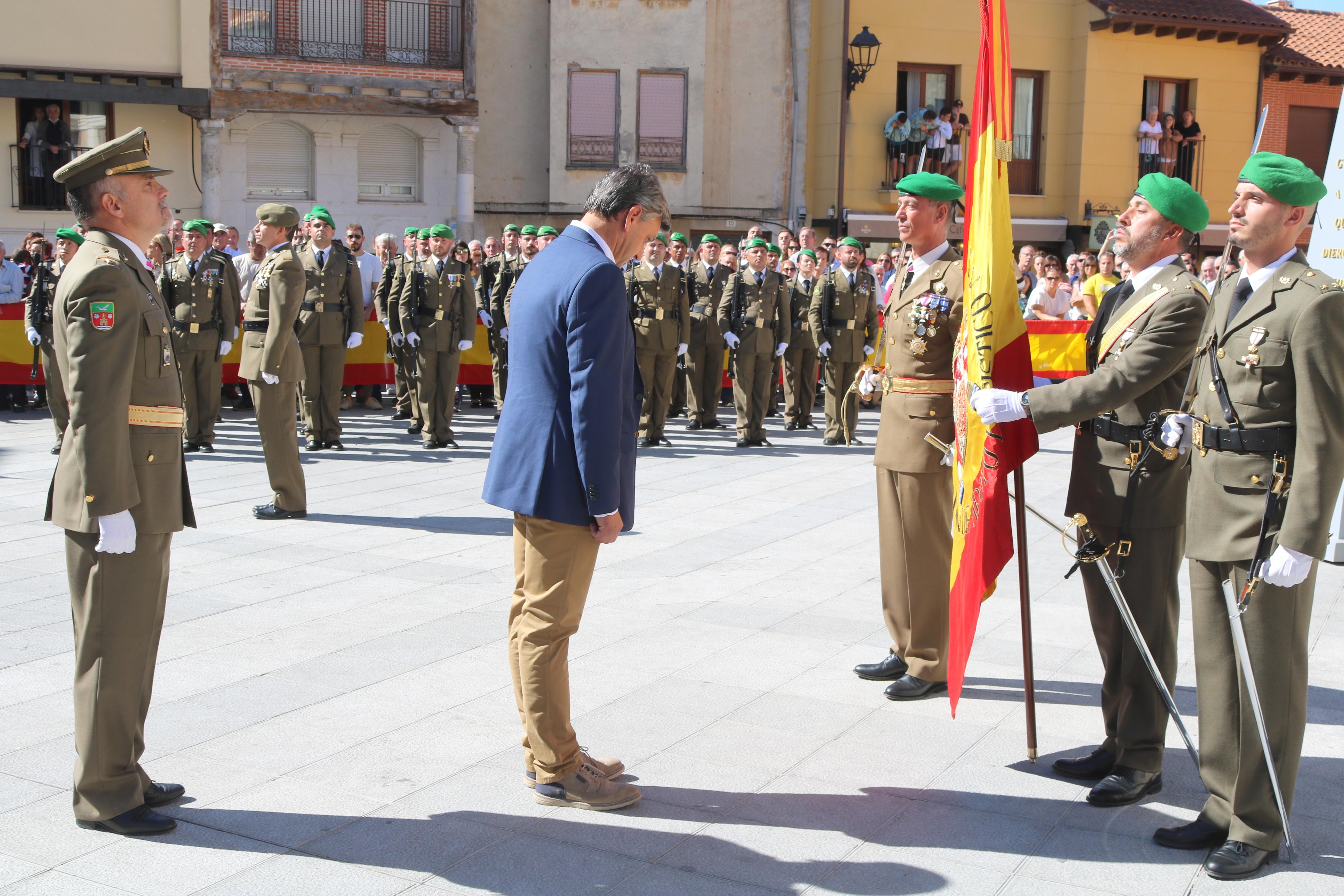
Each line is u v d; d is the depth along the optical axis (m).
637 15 24.62
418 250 12.41
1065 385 4.19
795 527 8.85
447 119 23.84
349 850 3.82
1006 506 4.38
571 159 24.88
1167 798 4.41
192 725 4.81
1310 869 3.87
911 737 4.88
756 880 3.70
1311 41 27.94
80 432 3.75
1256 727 3.83
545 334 4.04
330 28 23.44
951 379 5.30
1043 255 17.53
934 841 3.99
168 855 3.77
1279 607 3.83
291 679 5.37
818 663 5.75
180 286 11.54
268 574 7.20
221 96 22.08
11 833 3.89
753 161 25.81
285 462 8.70
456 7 24.16
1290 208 3.82
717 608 6.66
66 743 4.60
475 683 5.35
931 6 24.94
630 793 4.17
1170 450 4.16
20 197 21.75
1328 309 3.66
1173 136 26.08
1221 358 3.92
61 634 5.92
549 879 3.68
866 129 24.98
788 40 25.45
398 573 7.28
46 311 11.19
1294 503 3.66
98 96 21.23
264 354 8.42
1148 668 4.36
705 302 14.41
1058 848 3.97
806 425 14.84
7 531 8.14
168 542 4.11
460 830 3.97
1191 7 25.73
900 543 5.41
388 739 4.71
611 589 7.04
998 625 6.47
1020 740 4.87
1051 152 26.05
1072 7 25.69
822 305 13.11
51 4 20.84
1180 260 4.39
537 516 4.05
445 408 12.36
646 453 12.62
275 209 8.55
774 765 4.57
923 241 5.43
